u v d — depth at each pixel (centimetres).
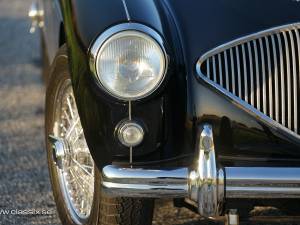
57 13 495
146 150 373
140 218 396
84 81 376
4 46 1023
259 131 376
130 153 373
